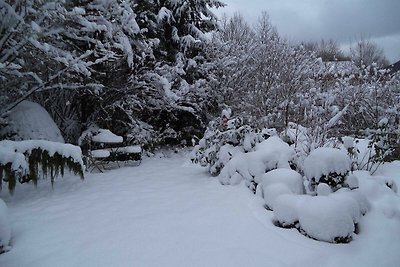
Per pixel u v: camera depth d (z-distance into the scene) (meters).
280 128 7.24
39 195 4.34
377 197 3.85
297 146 5.17
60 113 7.00
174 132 8.73
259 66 10.13
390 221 3.35
